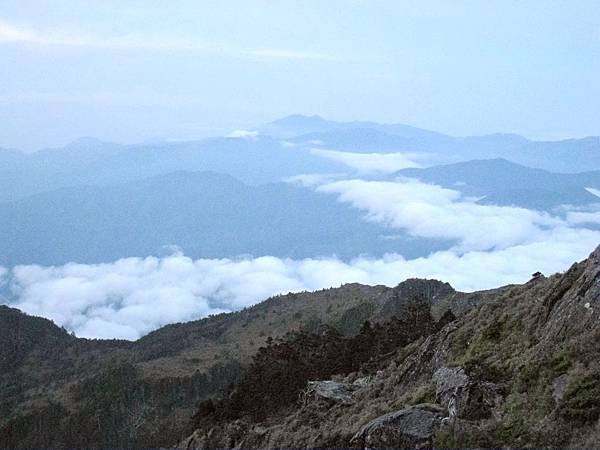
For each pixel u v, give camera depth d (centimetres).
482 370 2584
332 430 3375
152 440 13812
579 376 2139
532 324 2975
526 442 1995
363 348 7425
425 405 2522
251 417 6316
